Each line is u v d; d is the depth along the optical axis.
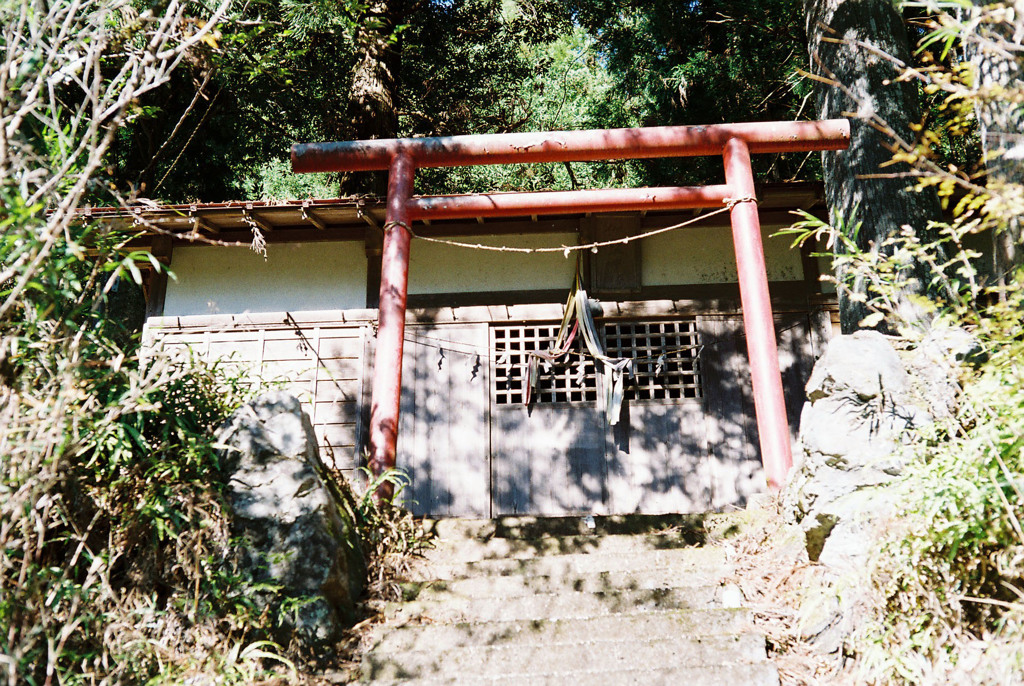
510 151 5.82
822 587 3.54
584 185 14.27
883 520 3.25
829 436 3.71
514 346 6.96
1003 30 2.99
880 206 5.36
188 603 3.41
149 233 6.62
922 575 2.98
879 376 3.71
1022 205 2.14
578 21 11.50
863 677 3.09
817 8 5.97
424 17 10.82
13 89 2.87
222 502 3.67
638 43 10.88
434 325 6.73
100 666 3.11
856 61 5.62
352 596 3.96
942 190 2.34
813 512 3.67
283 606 3.53
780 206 6.71
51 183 2.75
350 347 6.72
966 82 2.21
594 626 3.73
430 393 6.57
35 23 2.91
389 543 4.53
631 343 6.77
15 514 2.62
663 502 6.29
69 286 3.02
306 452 3.95
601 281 6.70
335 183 14.39
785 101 10.24
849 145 5.57
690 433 6.43
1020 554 2.66
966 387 3.00
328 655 3.59
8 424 2.68
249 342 6.75
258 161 11.73
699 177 10.91
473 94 11.94
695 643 3.48
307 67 9.92
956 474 2.85
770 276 6.74
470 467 6.40
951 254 5.69
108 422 3.12
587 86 15.96
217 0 4.89
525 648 3.55
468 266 6.86
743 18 9.80
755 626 3.61
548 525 6.08
